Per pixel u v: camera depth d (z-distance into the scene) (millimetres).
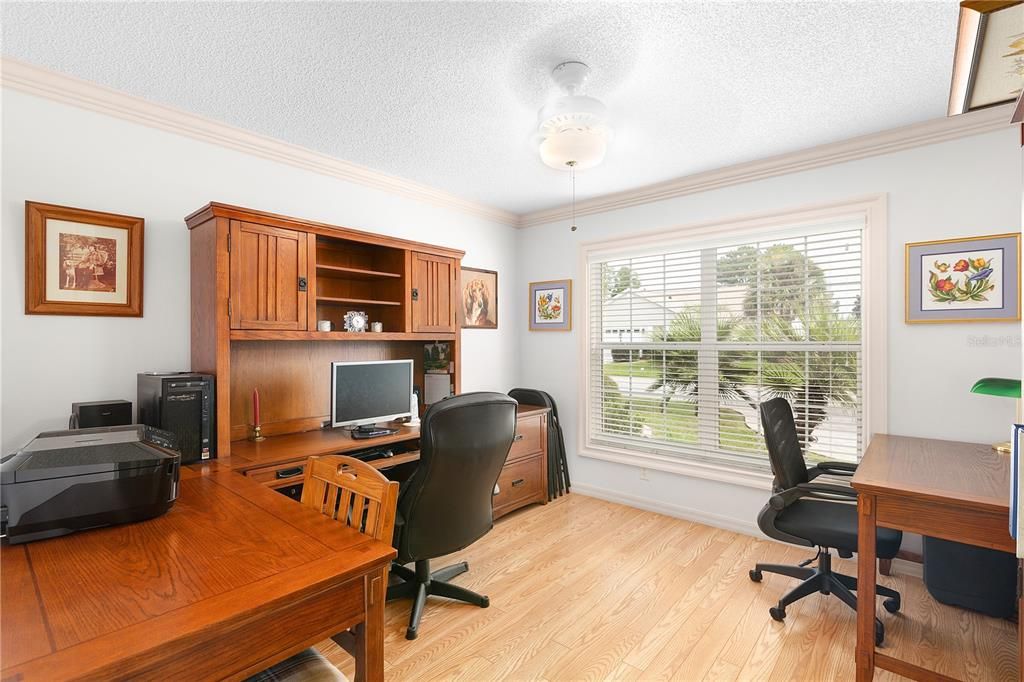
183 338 2387
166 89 2111
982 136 2350
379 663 1172
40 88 1964
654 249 3543
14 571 1083
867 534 1630
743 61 1879
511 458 3389
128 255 2205
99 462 1322
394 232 3336
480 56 1854
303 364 2875
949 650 1883
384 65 1918
